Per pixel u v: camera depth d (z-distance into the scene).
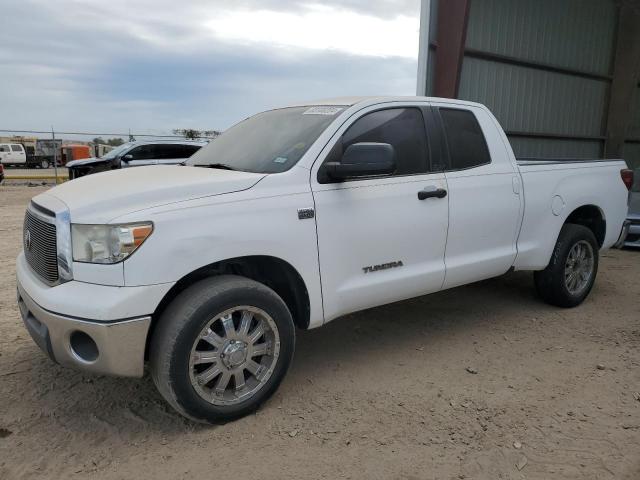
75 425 3.21
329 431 3.15
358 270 3.72
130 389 3.65
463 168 4.36
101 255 2.85
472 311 5.30
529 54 12.73
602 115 15.06
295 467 2.82
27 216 3.53
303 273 3.44
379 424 3.22
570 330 4.79
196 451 2.96
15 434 3.11
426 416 3.31
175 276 2.94
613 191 5.61
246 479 2.73
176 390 2.96
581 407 3.42
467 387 3.70
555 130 13.89
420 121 4.19
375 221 3.74
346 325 4.91
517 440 3.05
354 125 3.81
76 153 32.19
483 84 12.09
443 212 4.13
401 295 4.02
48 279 3.10
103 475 2.76
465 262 4.34
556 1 12.98
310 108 4.15
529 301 5.62
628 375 3.89
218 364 3.11
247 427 3.20
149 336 3.06
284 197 3.35
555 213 5.01
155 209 2.94
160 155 14.88
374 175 3.79
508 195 4.59
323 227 3.50
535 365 4.06
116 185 3.24
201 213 3.04
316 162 3.55
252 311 3.20
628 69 14.58
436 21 10.17
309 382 3.78
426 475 2.75
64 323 2.87
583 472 2.77
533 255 4.91
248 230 3.17
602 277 6.76
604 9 14.14
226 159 3.98
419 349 4.36
